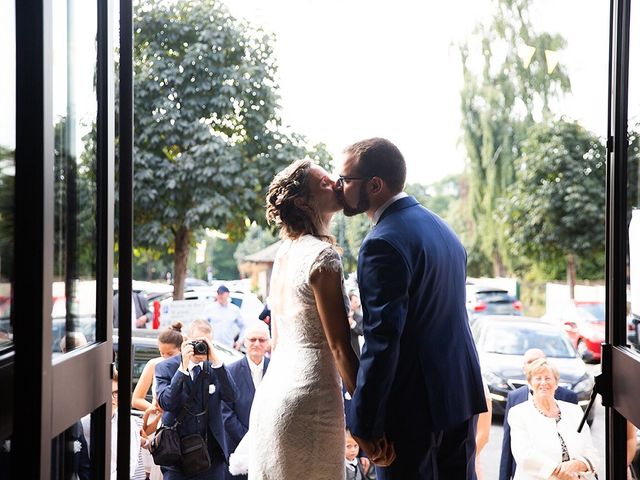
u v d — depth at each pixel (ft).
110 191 8.68
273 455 9.11
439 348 8.79
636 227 8.09
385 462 8.77
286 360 9.20
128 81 8.80
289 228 9.29
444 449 9.00
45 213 6.44
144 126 36.17
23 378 6.37
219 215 36.78
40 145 6.40
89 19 8.36
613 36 8.67
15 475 6.35
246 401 14.92
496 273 57.77
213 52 36.60
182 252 38.27
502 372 26.89
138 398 16.62
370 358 8.32
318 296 8.89
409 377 8.76
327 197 9.27
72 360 7.38
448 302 8.94
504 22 54.95
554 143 52.75
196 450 13.91
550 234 53.26
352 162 9.12
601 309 45.03
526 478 14.67
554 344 28.45
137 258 46.06
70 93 7.75
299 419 8.96
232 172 36.55
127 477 8.60
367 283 8.52
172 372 15.03
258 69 37.40
